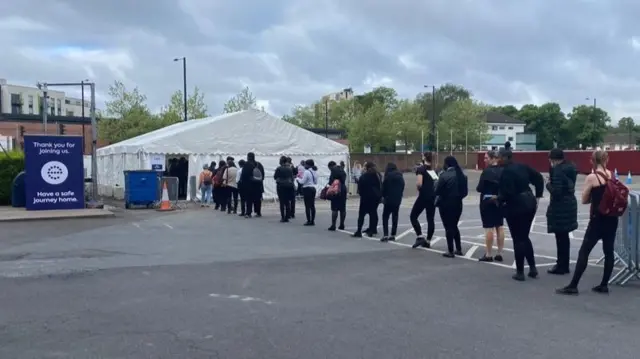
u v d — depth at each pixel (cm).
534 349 539
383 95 10619
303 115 9625
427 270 925
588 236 756
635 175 5778
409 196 2992
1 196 2134
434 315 656
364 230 1446
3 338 564
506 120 11819
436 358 513
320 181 2756
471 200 2633
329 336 575
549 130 11588
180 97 5644
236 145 2570
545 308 690
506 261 1012
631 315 659
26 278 852
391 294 758
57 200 1844
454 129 8181
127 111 5350
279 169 1645
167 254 1073
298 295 750
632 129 13788
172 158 2712
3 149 2316
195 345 545
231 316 647
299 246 1182
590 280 851
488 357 517
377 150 7044
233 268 934
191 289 780
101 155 3047
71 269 921
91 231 1419
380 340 564
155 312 662
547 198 2645
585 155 5972
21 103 12331
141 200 2053
